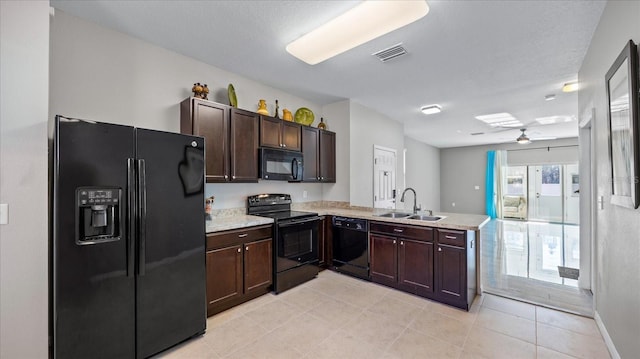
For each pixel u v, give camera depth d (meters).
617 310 1.82
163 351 1.99
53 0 1.96
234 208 3.29
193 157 2.16
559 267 3.90
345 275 3.58
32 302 1.54
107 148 1.72
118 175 1.76
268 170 3.24
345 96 4.09
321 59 2.68
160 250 1.95
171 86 2.73
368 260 3.36
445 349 2.00
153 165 1.93
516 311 2.57
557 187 8.08
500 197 8.83
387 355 1.94
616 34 1.79
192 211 2.15
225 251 2.56
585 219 3.10
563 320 2.39
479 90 3.79
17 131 1.52
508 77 3.33
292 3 1.99
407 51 2.70
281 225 3.03
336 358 1.91
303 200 4.20
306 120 4.01
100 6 2.04
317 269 3.52
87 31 2.23
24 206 1.53
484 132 6.91
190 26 2.30
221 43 2.58
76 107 2.17
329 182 4.30
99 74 2.29
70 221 1.59
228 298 2.58
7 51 1.50
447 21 2.19
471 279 2.76
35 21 1.58
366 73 3.24
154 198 1.93
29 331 1.53
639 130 1.44
